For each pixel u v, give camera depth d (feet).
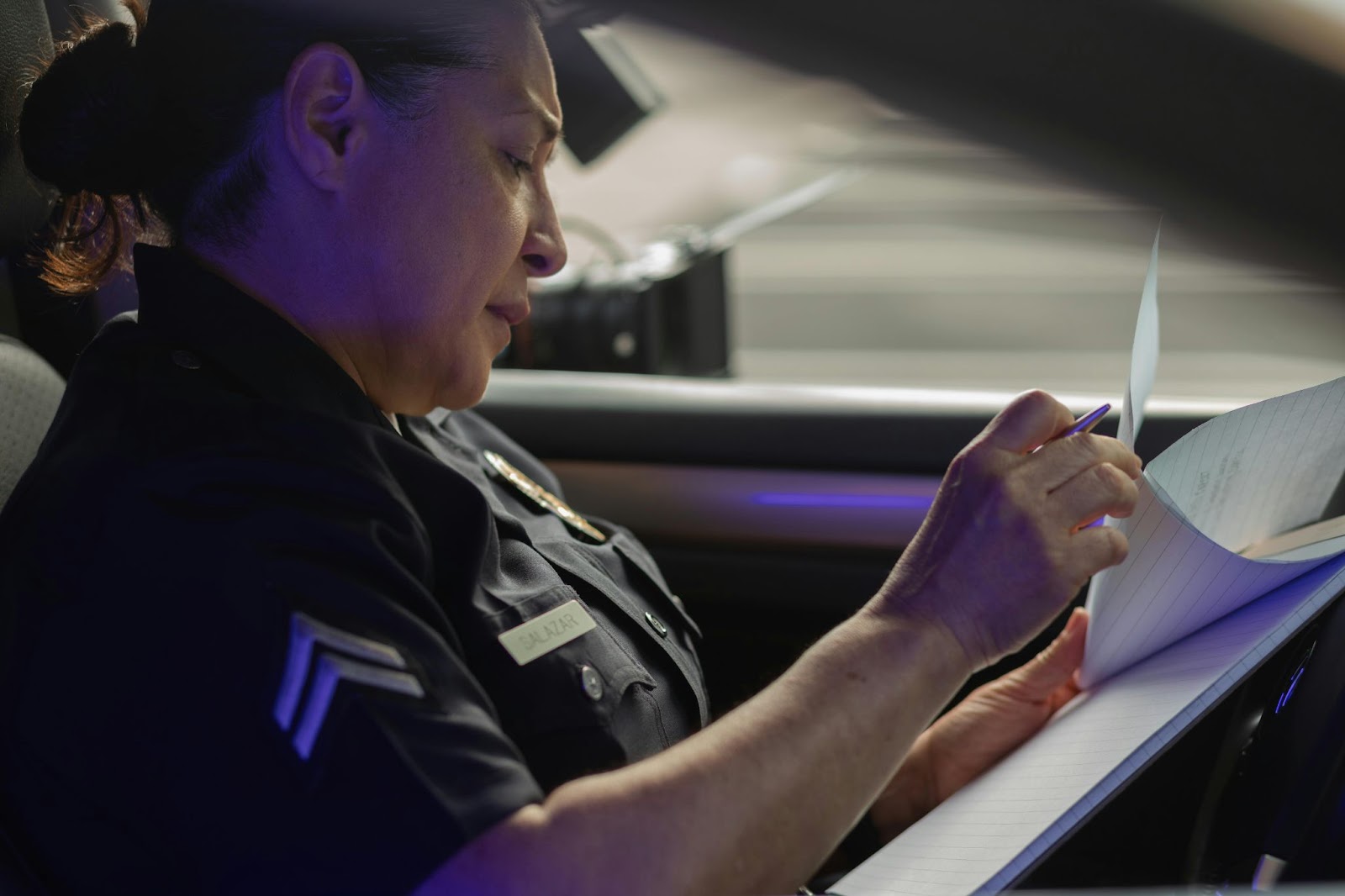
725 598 4.88
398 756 2.21
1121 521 2.80
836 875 3.66
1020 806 2.54
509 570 3.13
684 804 2.27
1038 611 2.57
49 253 3.42
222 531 2.36
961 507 2.63
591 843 2.21
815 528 4.75
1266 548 3.05
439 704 2.33
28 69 3.30
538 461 4.75
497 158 2.91
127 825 2.35
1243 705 3.07
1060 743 2.78
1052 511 2.59
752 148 26.78
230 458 2.48
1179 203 3.34
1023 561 2.56
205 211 2.89
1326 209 3.14
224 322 2.80
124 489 2.43
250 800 2.23
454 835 2.16
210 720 2.26
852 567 4.74
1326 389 2.73
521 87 2.92
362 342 2.97
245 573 2.32
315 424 2.67
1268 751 2.72
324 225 2.84
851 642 2.53
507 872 2.15
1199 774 3.26
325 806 2.19
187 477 2.43
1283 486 3.00
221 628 2.29
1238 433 2.81
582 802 2.26
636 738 2.97
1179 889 2.93
